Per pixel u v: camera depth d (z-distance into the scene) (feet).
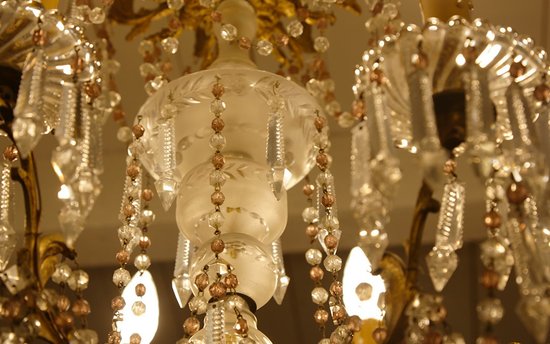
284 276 6.39
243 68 6.02
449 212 5.10
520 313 4.29
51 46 4.98
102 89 5.20
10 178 5.28
